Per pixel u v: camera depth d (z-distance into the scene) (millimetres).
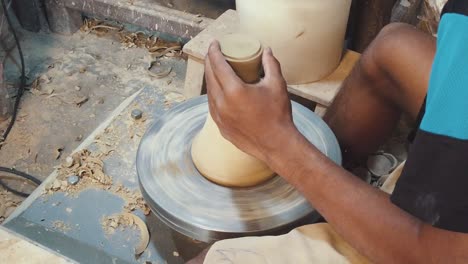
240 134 886
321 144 1133
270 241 909
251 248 898
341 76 1523
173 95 1662
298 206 1014
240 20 1448
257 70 899
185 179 1064
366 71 1239
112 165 1397
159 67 2340
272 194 1040
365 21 1759
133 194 1313
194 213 995
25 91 2197
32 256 1086
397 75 1166
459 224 612
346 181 819
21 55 2227
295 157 850
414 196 643
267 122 850
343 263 874
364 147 1391
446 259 666
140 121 1549
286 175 873
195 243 1195
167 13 2203
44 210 1264
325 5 1333
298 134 861
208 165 1053
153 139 1145
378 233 774
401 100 1223
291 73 1463
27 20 2490
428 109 639
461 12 644
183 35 2223
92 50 2430
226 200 1026
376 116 1316
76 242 1188
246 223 979
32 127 2041
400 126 1635
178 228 1003
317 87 1483
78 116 2094
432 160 625
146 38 2484
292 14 1330
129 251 1178
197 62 1596
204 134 1064
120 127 1524
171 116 1196
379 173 1434
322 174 832
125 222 1239
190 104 1229
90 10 2359
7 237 1119
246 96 835
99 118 2086
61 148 1957
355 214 796
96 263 1146
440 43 659
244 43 896
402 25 1198
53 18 2479
